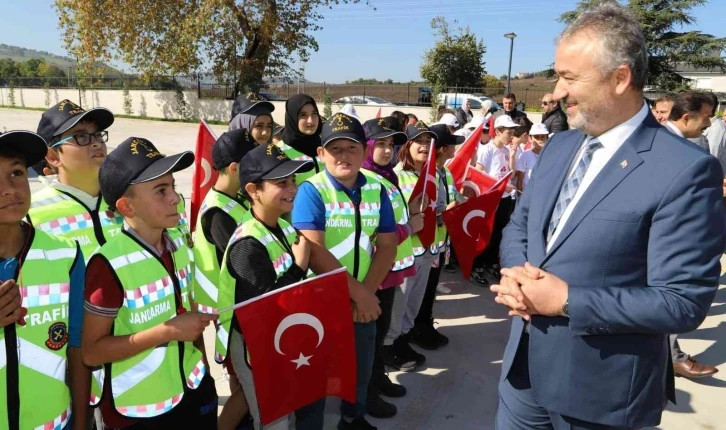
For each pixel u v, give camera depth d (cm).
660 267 166
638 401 183
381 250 305
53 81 3894
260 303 218
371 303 275
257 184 237
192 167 1198
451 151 452
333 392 246
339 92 3472
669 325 162
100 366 201
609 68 168
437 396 362
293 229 265
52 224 244
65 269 188
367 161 352
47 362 182
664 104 452
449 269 628
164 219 203
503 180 412
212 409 229
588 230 178
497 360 414
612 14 173
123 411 203
